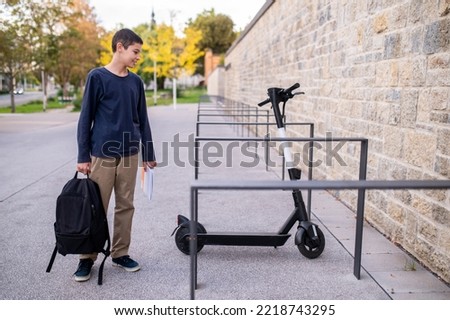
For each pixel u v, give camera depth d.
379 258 3.43
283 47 8.93
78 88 41.25
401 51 3.72
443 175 3.09
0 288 2.91
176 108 24.88
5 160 8.01
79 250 2.86
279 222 4.39
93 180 2.95
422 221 3.32
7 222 4.33
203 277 3.09
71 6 23.66
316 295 2.84
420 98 3.41
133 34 2.88
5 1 19.08
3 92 48.56
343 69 5.16
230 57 24.56
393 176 3.87
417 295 2.84
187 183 6.15
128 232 3.15
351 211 4.74
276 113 3.56
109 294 2.84
